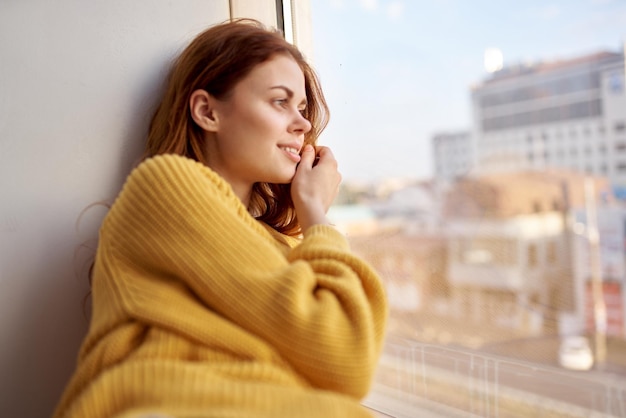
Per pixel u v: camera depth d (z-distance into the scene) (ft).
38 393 2.08
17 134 2.07
